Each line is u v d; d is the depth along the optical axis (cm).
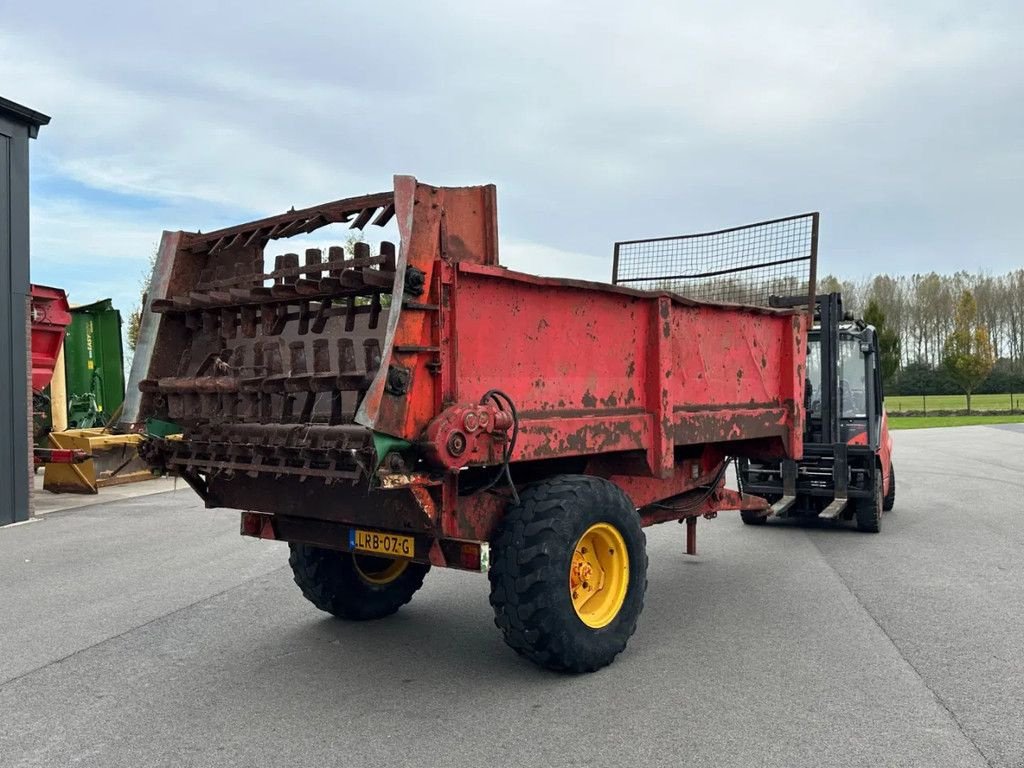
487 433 430
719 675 489
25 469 1124
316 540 517
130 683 485
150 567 823
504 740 398
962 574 765
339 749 390
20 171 1099
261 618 626
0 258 1080
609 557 512
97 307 1695
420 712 435
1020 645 541
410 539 469
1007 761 371
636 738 399
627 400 539
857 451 997
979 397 6191
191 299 507
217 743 398
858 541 958
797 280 812
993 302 6438
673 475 661
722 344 629
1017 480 1614
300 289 451
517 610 456
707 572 786
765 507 818
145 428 529
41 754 389
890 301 6619
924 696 451
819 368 1048
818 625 595
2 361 1085
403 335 405
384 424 393
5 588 734
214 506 561
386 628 595
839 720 419
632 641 560
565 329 494
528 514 464
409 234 405
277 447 450
